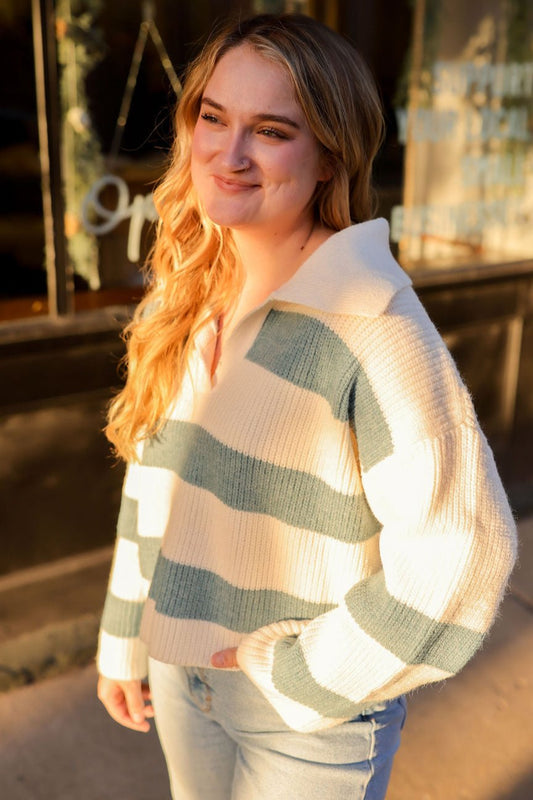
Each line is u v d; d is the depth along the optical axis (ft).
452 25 11.44
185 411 4.33
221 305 4.39
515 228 12.82
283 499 3.73
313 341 3.56
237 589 3.98
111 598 5.08
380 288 3.43
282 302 3.71
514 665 9.43
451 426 3.36
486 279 12.03
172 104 9.77
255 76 3.55
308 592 3.87
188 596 4.16
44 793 7.59
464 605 3.31
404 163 11.56
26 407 9.28
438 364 3.43
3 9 8.59
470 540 3.26
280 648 3.76
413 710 8.70
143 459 4.62
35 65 8.89
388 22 10.85
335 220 3.92
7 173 8.94
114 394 9.89
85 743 8.18
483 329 12.41
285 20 3.63
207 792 4.80
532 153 12.69
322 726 3.76
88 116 9.34
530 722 8.59
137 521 4.82
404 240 11.88
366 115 3.76
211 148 3.73
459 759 8.09
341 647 3.46
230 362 3.94
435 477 3.26
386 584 3.38
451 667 3.40
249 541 3.88
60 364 9.36
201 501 4.05
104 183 9.58
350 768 4.07
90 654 9.30
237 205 3.76
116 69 9.36
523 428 13.30
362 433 3.46
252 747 4.29
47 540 9.93
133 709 5.18
